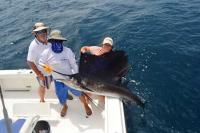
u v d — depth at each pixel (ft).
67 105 14.26
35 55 13.11
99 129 12.82
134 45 21.66
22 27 29.58
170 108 15.06
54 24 28.71
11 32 28.55
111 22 26.89
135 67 18.69
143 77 17.58
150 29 24.20
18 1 40.96
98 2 34.27
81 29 25.88
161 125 14.06
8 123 8.62
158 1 31.35
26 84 15.34
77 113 13.78
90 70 13.21
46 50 12.61
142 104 13.98
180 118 14.40
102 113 13.65
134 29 24.52
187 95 15.85
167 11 27.91
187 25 24.30
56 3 36.83
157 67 18.52
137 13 28.32
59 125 13.14
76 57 20.74
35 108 13.58
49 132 11.73
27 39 26.22
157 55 19.92
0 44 25.75
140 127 13.98
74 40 23.82
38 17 32.07
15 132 10.96
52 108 14.20
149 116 14.60
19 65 21.53
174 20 25.58
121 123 11.14
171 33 23.08
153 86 16.72
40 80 13.62
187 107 15.05
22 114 13.53
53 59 12.63
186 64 18.56
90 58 13.37
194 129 13.71
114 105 12.26
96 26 26.32
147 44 21.58
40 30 12.67
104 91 12.95
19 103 13.57
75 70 13.10
